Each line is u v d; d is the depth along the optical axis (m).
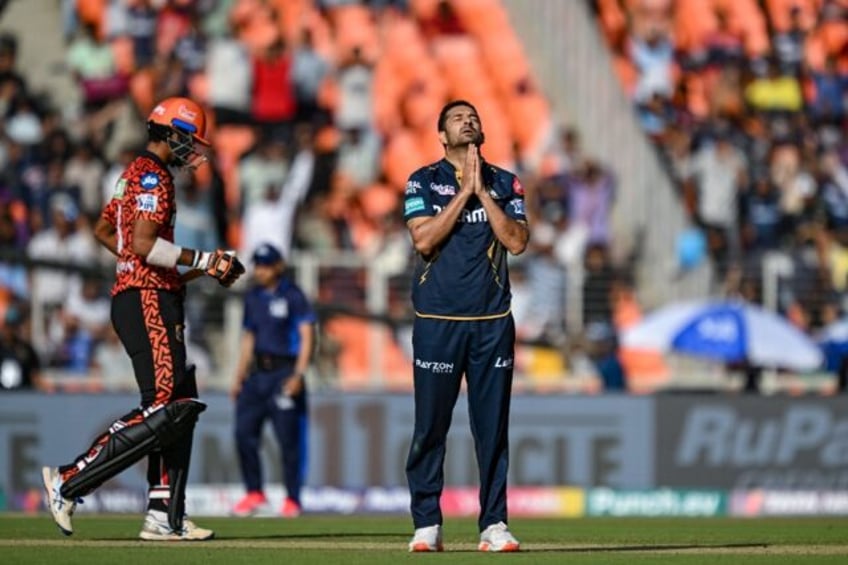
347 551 26.14
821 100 73.06
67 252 60.59
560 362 58.91
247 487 46.00
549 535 33.62
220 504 51.94
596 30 70.75
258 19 70.44
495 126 69.25
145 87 67.69
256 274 45.34
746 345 53.94
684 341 54.06
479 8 71.94
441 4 72.12
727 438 53.72
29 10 69.25
